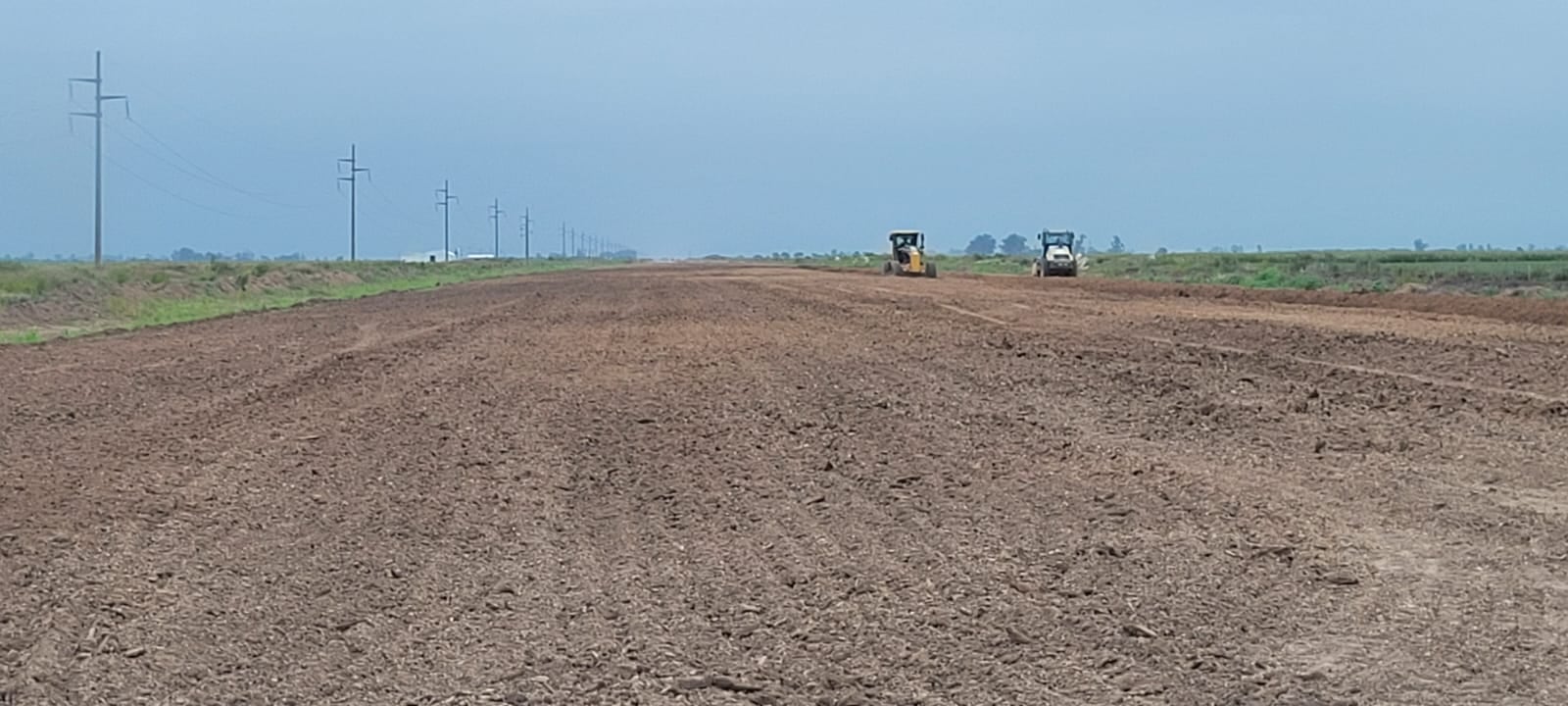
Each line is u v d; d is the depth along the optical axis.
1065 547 10.38
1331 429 15.66
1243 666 7.64
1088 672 7.59
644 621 8.77
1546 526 10.70
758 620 8.74
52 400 21.00
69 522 11.83
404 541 11.07
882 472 13.64
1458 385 19.05
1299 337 27.08
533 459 14.95
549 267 169.25
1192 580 9.40
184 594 9.45
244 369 25.73
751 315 39.75
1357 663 7.64
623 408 19.03
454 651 8.18
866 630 8.45
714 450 15.29
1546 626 8.20
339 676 7.75
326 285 80.19
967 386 20.38
